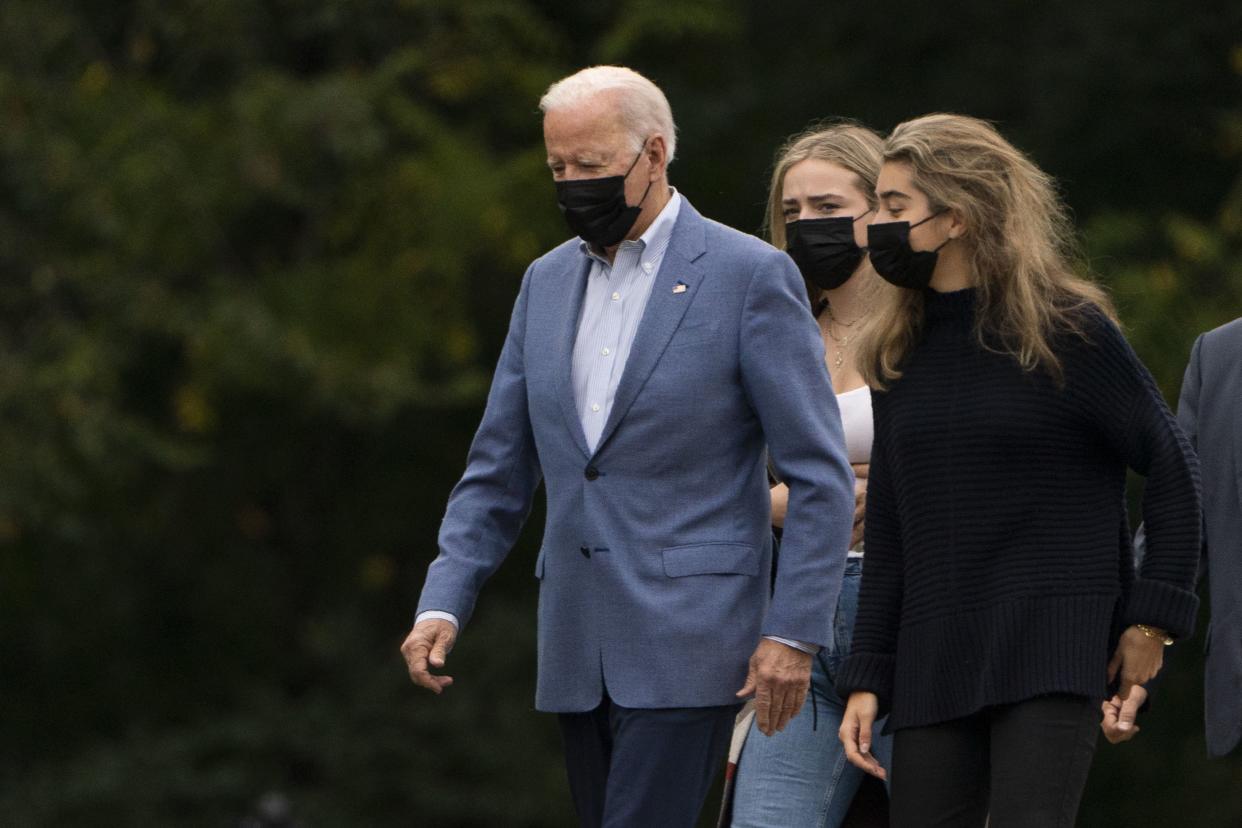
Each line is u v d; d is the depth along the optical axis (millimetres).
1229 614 17234
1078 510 14000
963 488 14148
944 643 14148
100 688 59938
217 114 52812
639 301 15555
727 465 15375
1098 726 13992
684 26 54531
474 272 56062
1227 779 51875
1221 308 46750
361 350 51906
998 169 14227
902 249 14258
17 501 50875
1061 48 54594
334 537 60062
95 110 52531
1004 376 14117
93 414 51000
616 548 15266
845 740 14648
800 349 15281
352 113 50938
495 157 55312
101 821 54906
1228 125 51469
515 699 56938
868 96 58312
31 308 53781
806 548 15055
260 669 60312
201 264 53750
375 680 57188
